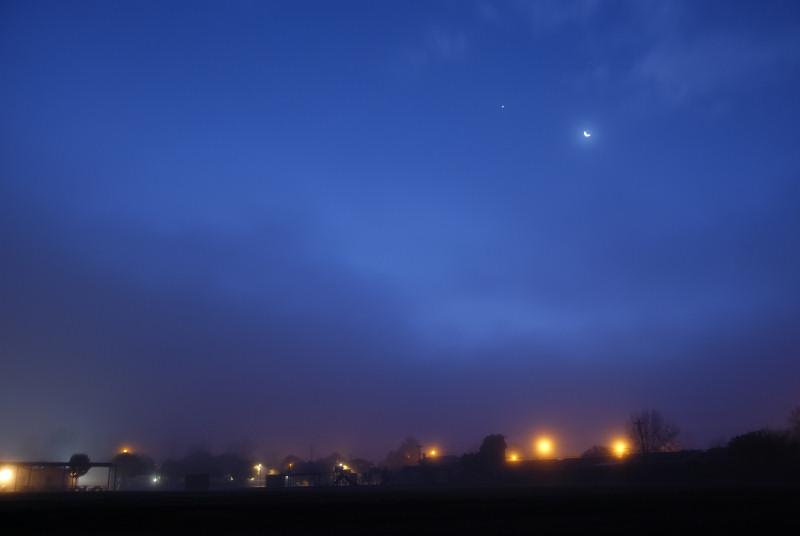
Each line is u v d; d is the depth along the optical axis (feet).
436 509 83.92
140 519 69.82
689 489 138.92
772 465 215.72
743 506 85.56
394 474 367.66
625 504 89.97
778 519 68.54
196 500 114.52
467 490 171.22
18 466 249.75
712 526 62.08
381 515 75.72
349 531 59.67
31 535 56.18
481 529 60.95
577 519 70.64
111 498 128.67
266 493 165.99
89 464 266.57
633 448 343.46
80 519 69.21
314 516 74.43
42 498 129.49
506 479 316.60
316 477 354.74
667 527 61.62
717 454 275.59
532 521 68.95
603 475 270.46
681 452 304.09
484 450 360.69
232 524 66.44
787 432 229.86
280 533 57.82
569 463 317.42
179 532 58.95
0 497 137.49
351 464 517.96
